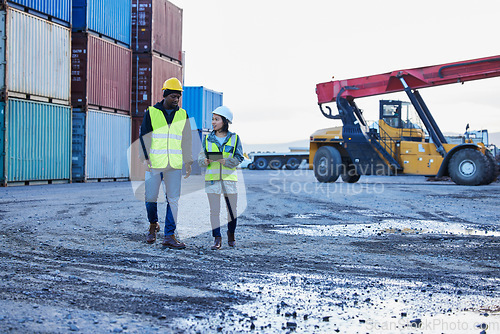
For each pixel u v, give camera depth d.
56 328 2.58
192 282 3.76
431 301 3.38
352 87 18.69
